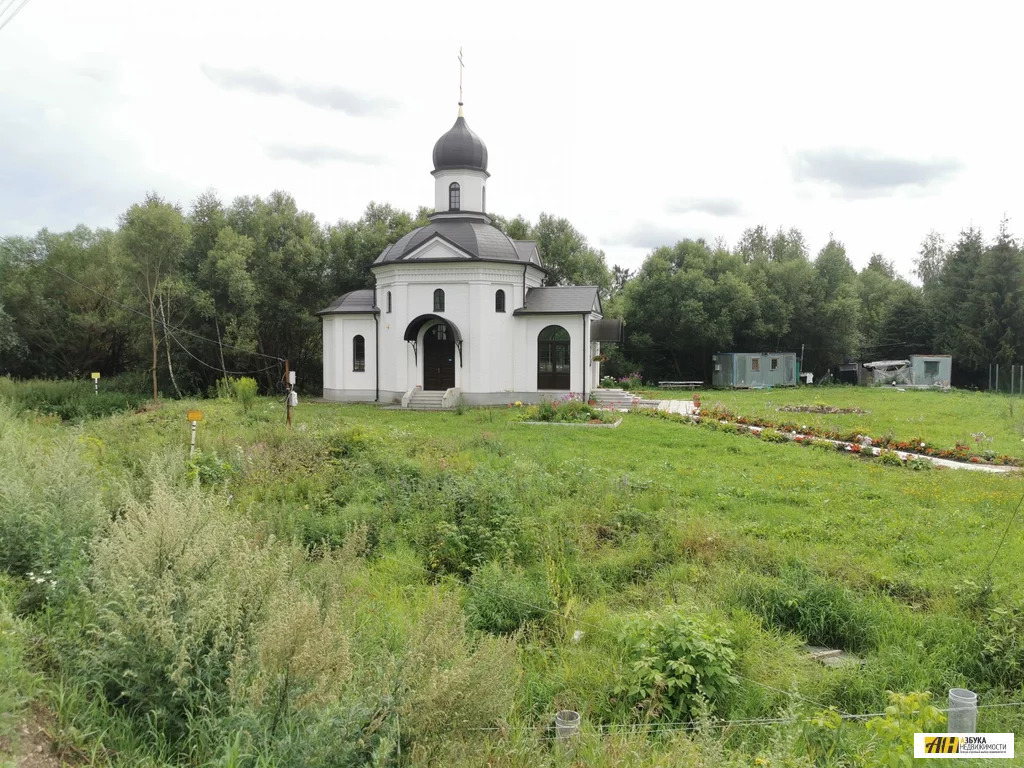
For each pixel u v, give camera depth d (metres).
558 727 4.59
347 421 20.80
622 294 56.00
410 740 3.93
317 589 5.66
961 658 6.68
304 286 38.16
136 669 4.07
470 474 12.73
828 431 21.02
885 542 10.06
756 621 7.28
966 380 52.31
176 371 34.06
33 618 4.98
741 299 49.84
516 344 30.27
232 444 14.15
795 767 4.42
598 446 18.39
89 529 6.23
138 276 32.44
